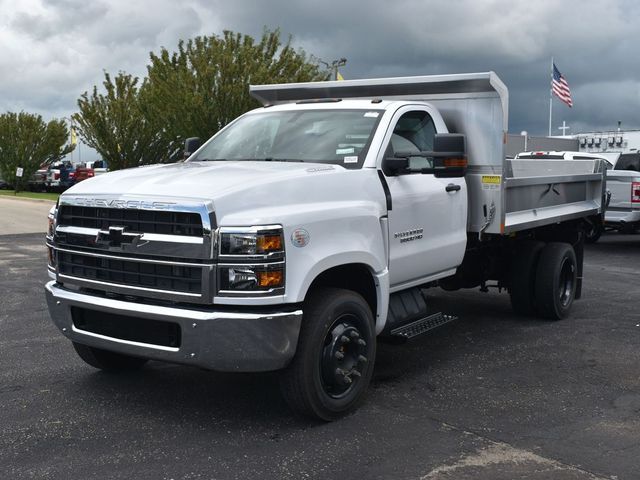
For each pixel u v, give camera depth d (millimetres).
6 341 6875
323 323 4621
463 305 8875
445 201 6082
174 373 5852
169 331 4453
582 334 7355
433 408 5109
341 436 4562
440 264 6125
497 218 6500
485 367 6164
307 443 4441
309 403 4633
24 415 4906
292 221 4422
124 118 27219
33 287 9891
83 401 5195
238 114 21141
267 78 21000
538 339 7148
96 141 27922
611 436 4594
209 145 6297
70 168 43531
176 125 22234
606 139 26859
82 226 4824
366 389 5203
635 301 9148
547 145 28062
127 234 4516
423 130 6117
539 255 7891
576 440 4523
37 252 13906
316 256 4555
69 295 4879
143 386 5531
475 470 4066
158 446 4395
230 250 4246
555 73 30844
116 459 4199
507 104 6395
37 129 40281
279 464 4141
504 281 8047
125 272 4586
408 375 5922
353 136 5598
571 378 5848
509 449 4371
